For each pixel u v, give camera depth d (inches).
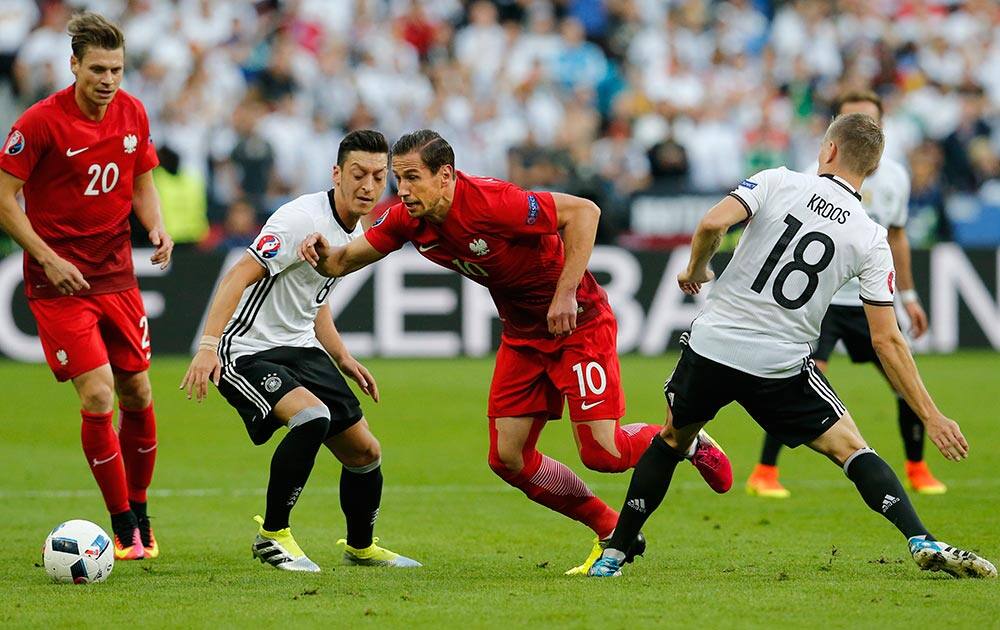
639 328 2242.9
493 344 2226.9
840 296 1253.7
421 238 855.7
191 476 1336.1
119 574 873.5
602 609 719.1
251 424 884.6
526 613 711.1
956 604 719.1
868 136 799.7
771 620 689.0
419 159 812.0
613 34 3075.8
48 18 2711.6
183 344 2144.4
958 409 1733.5
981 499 1190.3
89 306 962.1
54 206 954.1
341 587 799.7
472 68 2827.3
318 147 2517.2
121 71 938.7
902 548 965.8
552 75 2947.8
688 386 818.2
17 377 1991.9
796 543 992.2
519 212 833.5
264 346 901.8
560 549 989.2
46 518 1117.1
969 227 2610.7
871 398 1867.6
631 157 2674.7
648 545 986.7
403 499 1218.6
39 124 933.8
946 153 2815.0
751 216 797.2
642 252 2242.9
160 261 1007.6
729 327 806.5
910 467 1245.1
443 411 1733.5
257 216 2310.5
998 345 2287.2
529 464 902.4
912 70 3154.5
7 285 2117.4
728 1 3230.8
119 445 986.7
